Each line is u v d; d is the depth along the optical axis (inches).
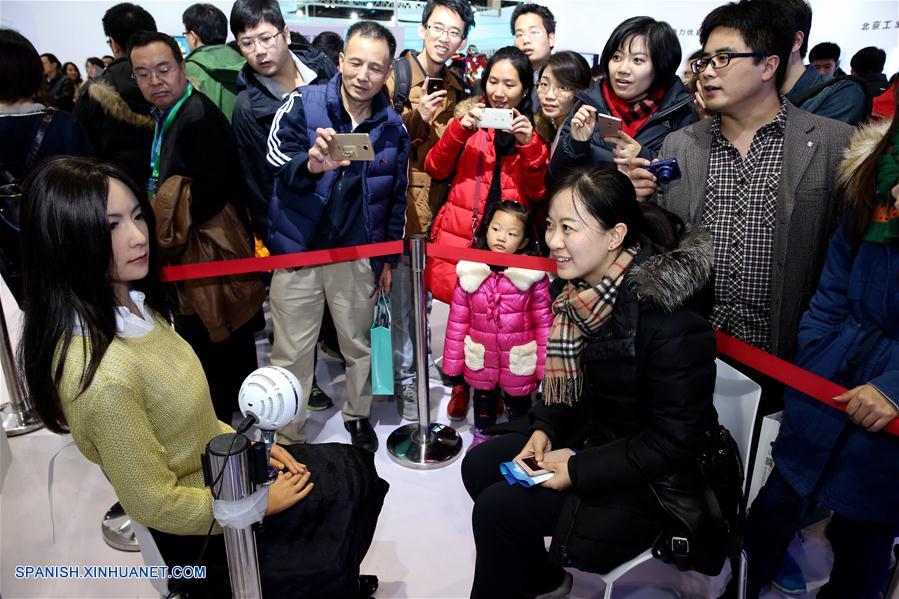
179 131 84.0
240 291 89.6
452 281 100.1
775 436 64.5
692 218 70.0
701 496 54.5
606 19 160.9
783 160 63.5
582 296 56.8
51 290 43.3
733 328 69.6
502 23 176.4
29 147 89.0
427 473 92.7
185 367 51.0
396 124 88.2
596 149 87.0
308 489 55.8
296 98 84.2
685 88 91.7
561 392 62.9
